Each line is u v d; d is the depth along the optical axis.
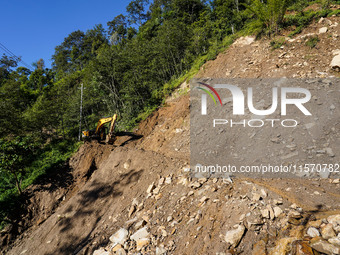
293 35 11.84
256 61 11.49
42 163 12.86
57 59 59.28
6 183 12.02
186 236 4.12
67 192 10.28
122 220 6.01
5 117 15.55
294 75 8.77
